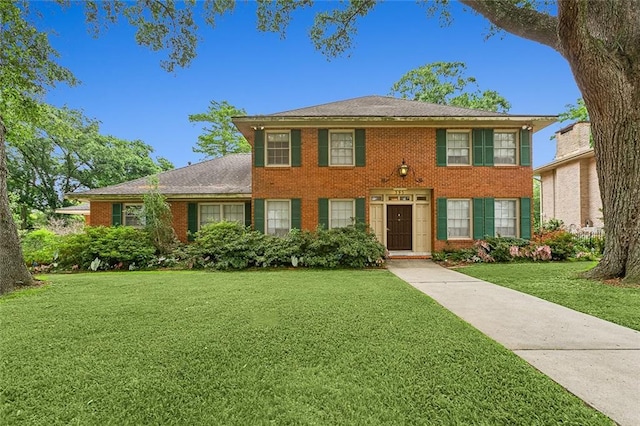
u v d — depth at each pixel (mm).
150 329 3859
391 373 2658
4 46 9320
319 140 12281
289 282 7398
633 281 6387
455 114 12047
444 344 3301
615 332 3697
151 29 9992
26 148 23469
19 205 24125
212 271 9875
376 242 10742
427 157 12172
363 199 12180
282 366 2803
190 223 13578
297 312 4594
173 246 11500
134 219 13648
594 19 7324
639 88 6594
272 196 12289
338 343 3340
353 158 12328
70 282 7676
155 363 2889
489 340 3412
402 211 12688
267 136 12516
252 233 11195
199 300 5465
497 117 11711
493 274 8211
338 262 10359
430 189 12352
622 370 2705
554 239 11438
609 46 7008
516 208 12133
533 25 8539
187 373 2686
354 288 6543
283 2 10211
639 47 6648
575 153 16953
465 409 2143
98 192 13500
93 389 2443
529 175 12055
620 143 6750
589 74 6781
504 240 11320
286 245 10719
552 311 4656
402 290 6293
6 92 10391
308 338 3494
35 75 10219
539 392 2344
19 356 3072
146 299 5582
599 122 7074
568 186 18188
